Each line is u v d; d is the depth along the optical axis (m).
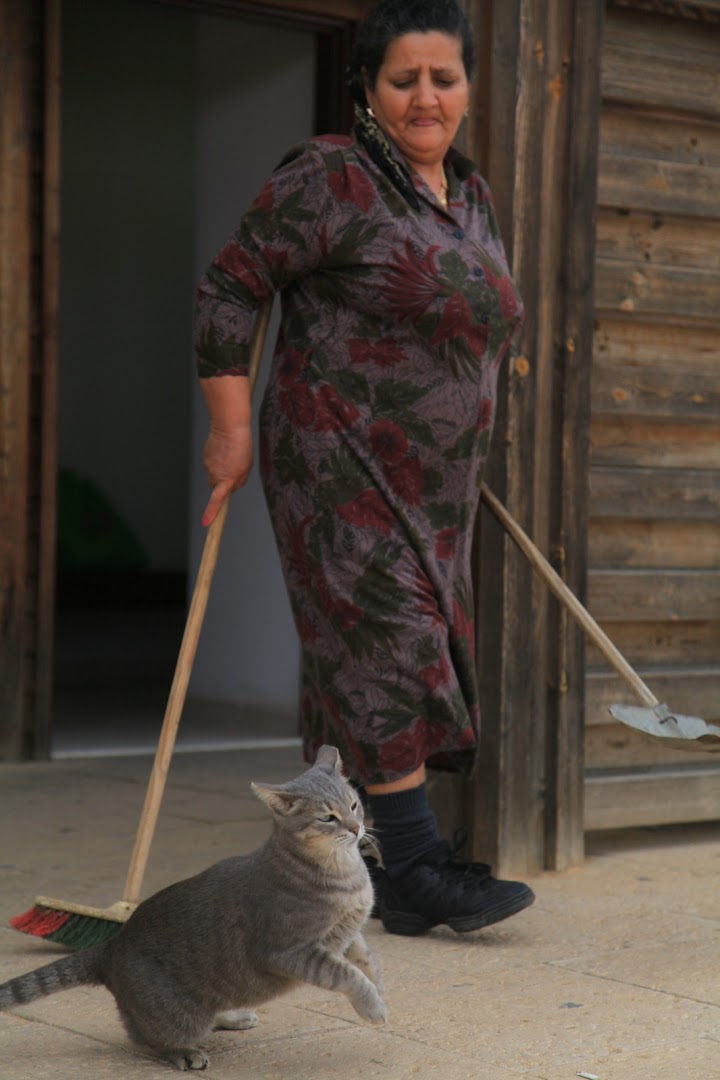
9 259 8.89
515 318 5.46
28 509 9.09
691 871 6.46
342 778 4.20
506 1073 3.89
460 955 5.11
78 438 21.98
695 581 7.07
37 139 8.98
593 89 6.43
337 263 5.24
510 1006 4.50
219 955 3.94
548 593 6.37
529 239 6.26
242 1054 4.05
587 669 6.81
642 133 6.83
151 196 21.83
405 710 5.31
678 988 4.70
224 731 10.35
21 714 9.10
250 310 5.33
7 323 8.90
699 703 7.07
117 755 9.41
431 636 5.31
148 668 14.23
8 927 5.24
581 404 6.44
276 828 3.95
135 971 3.96
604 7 6.51
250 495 10.83
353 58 5.45
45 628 9.12
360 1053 4.05
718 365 7.09
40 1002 4.48
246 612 10.90
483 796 6.28
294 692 10.41
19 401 8.95
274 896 3.93
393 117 5.28
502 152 6.23
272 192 5.23
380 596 5.25
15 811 7.48
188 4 9.21
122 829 7.05
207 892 4.04
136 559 21.56
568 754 6.44
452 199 5.44
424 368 5.27
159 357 22.39
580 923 5.55
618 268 6.76
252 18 9.53
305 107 10.23
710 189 6.99
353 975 3.88
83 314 21.73
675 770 7.05
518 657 6.27
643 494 6.91
